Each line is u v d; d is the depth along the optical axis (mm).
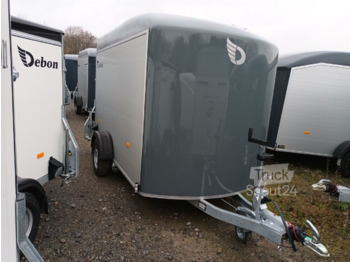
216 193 3352
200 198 3289
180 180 3205
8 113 1479
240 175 3473
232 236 3416
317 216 4078
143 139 3191
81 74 11820
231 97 3178
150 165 3189
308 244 2455
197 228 3541
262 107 3484
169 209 3980
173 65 2986
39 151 3258
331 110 6066
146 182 3242
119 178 5027
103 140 4746
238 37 3109
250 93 3299
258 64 3297
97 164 4926
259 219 2732
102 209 3859
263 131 3609
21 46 2848
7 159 1453
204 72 3037
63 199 4082
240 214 3014
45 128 3332
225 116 3188
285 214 4090
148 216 3756
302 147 6219
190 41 2963
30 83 3016
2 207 1328
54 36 3363
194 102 3070
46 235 3162
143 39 3113
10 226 1498
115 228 3420
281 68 6082
